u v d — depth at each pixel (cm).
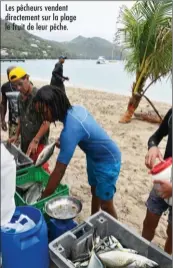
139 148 557
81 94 1214
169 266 168
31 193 240
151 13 612
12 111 376
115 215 265
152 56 647
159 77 694
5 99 403
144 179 428
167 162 177
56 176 207
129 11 645
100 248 181
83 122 210
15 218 174
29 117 309
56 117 205
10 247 155
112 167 238
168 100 1040
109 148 232
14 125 384
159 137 230
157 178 174
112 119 767
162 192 173
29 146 306
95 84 1593
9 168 143
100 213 198
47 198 219
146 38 637
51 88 203
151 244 177
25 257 157
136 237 183
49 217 211
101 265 164
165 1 592
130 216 335
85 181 417
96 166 238
